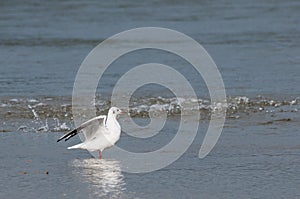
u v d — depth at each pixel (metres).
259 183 13.02
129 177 13.48
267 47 31.38
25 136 16.77
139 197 12.27
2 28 39.06
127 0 54.53
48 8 49.28
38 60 28.67
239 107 19.83
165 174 13.70
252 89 22.42
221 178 13.37
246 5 50.50
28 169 13.98
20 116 18.84
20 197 12.24
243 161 14.53
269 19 42.09
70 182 13.12
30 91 22.27
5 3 52.81
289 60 28.02
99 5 51.25
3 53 30.67
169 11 47.25
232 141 16.25
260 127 17.58
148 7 49.66
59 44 33.28
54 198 12.21
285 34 35.50
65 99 21.03
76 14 45.72
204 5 51.12
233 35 35.53
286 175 13.49
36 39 34.84
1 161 14.55
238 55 29.41
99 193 12.48
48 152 15.34
